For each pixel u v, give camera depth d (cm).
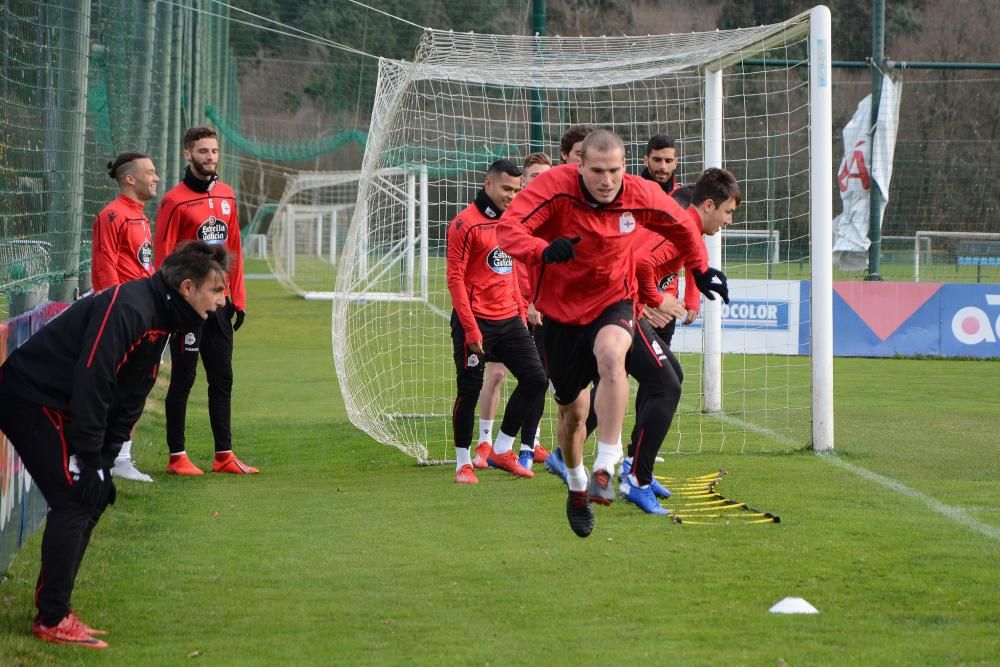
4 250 1619
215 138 1739
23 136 1744
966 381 3064
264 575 1137
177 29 3722
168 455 1933
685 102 2659
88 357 905
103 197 2686
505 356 1711
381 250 4975
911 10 7169
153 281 944
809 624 959
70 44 1861
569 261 1102
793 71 6109
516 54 2155
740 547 1228
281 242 9088
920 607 1005
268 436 2166
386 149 2006
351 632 955
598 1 6500
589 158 1048
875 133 3994
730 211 1466
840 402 2644
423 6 6481
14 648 894
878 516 1384
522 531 1327
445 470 1803
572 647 907
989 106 7112
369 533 1324
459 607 1023
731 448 2002
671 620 976
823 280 1912
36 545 1243
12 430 937
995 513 1400
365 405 2091
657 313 1456
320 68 7681
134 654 904
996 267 5159
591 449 1981
